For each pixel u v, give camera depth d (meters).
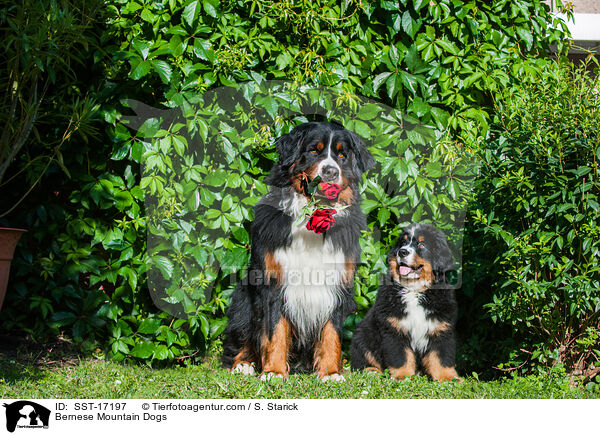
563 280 2.86
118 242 3.15
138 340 3.17
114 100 3.13
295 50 3.19
